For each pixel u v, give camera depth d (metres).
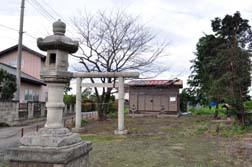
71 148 3.69
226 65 13.89
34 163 3.50
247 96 13.86
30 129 14.89
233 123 14.18
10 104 16.75
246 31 15.98
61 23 4.13
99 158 7.45
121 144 9.97
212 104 21.89
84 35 21.78
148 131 13.88
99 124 17.11
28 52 28.20
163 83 23.88
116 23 19.64
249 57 13.48
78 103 14.53
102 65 19.28
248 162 7.14
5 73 17.17
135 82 24.72
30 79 23.44
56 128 3.87
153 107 23.98
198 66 23.00
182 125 16.09
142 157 7.63
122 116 13.36
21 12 18.28
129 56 19.39
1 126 15.86
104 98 19.62
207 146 9.46
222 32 18.19
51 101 3.98
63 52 4.09
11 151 3.54
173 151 8.55
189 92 26.23
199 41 22.23
